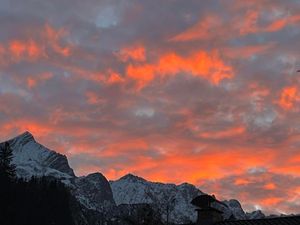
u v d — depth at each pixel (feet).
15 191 373.81
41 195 411.54
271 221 88.89
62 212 418.31
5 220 340.39
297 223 86.33
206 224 92.27
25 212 366.84
